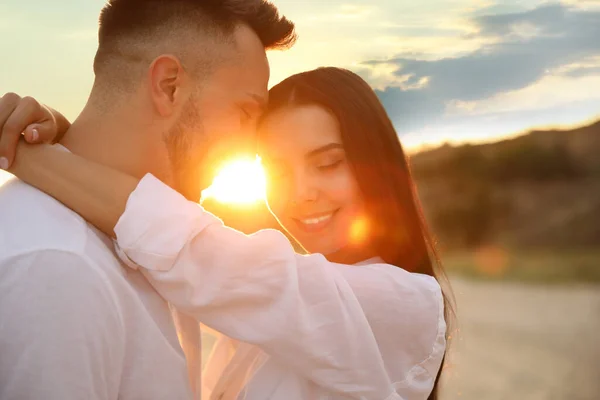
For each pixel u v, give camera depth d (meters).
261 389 1.83
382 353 1.94
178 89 1.80
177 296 1.68
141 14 1.81
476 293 15.02
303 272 1.74
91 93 1.84
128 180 1.71
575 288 15.32
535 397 6.70
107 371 1.57
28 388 1.47
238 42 1.87
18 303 1.49
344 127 2.20
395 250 2.32
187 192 1.87
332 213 2.24
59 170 1.70
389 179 2.27
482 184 30.62
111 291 1.58
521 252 25.45
